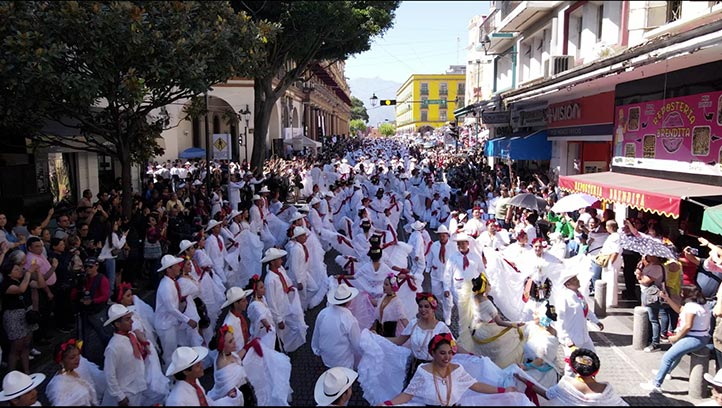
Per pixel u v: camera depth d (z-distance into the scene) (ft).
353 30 77.56
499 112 85.56
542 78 59.98
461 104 221.66
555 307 24.34
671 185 35.91
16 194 49.24
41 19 34.47
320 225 49.06
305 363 27.81
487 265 32.50
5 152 51.49
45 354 29.22
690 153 36.22
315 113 200.23
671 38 28.84
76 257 32.55
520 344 23.18
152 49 36.22
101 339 27.61
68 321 32.22
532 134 70.33
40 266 29.14
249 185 73.36
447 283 30.81
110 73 36.76
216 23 41.24
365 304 27.89
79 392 18.40
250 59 44.37
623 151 45.96
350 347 23.26
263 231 47.96
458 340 25.79
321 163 111.34
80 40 35.22
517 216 52.03
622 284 39.55
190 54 39.37
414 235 33.96
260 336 23.53
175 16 38.17
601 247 37.58
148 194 58.70
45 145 47.47
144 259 40.96
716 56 30.86
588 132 55.98
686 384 24.77
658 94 40.09
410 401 17.17
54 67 34.76
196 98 53.47
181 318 25.32
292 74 88.07
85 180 67.82
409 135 333.83
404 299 28.43
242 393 18.74
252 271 41.01
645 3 36.94
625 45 39.50
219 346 18.51
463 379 17.37
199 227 46.80
